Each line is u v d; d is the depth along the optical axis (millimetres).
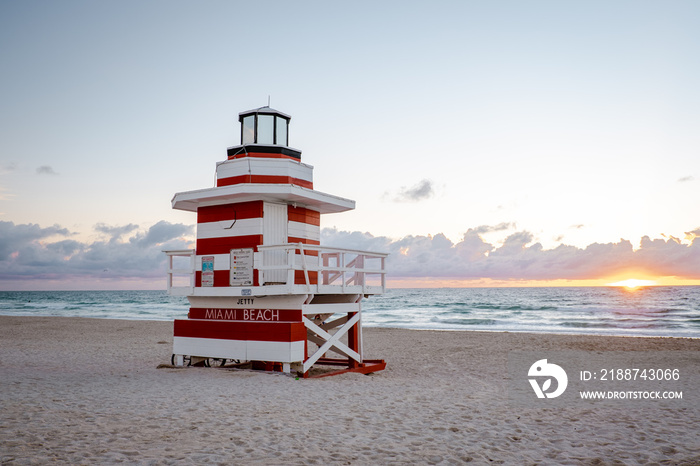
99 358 17125
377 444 7219
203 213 14047
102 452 6414
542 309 66375
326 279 14336
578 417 9188
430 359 18000
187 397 9977
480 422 8641
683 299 86812
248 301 13438
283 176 13555
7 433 7090
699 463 6613
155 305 91125
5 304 95312
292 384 11570
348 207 14594
